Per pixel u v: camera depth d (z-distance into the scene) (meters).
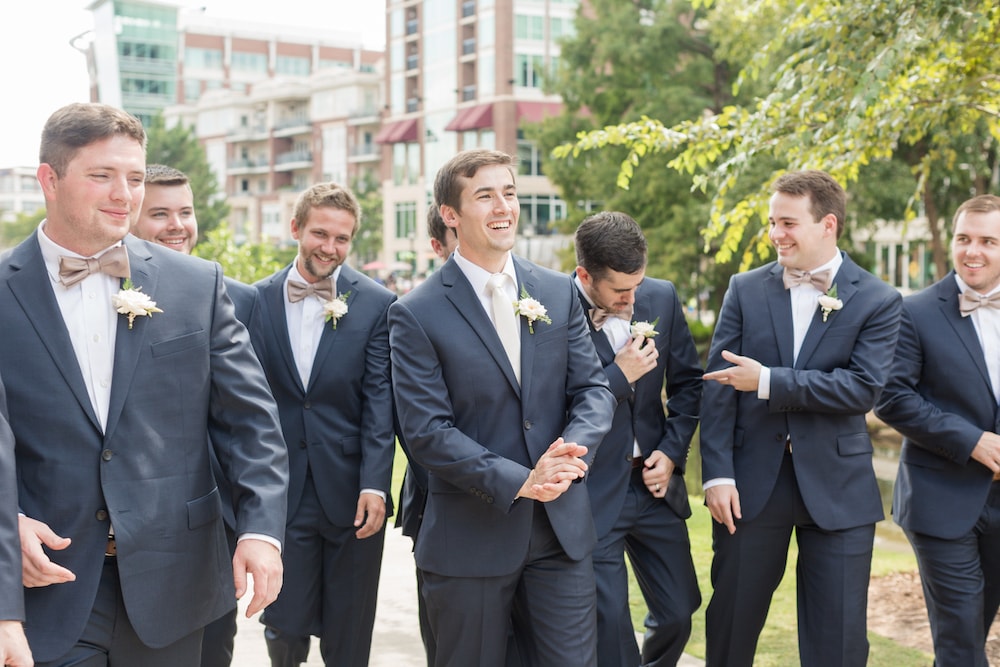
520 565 3.09
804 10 5.88
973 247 3.88
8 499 2.26
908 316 4.05
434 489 3.19
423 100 60.84
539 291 3.26
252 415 2.74
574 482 3.21
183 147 58.75
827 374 3.58
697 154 6.34
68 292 2.56
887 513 9.08
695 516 7.91
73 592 2.45
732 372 3.59
